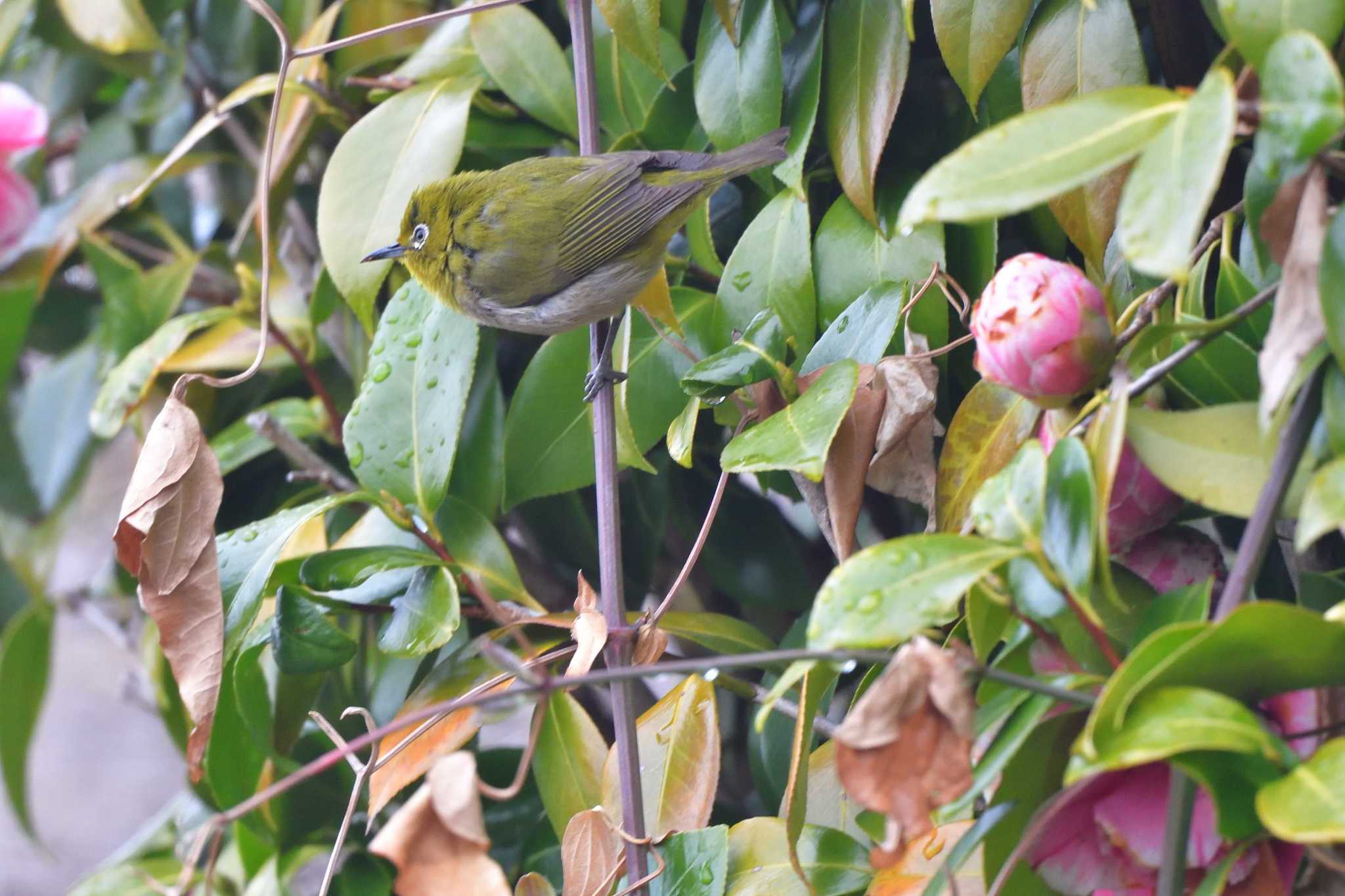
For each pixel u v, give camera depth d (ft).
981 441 10.58
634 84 14.52
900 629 7.53
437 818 8.76
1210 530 13.84
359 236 13.73
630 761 10.72
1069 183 7.23
